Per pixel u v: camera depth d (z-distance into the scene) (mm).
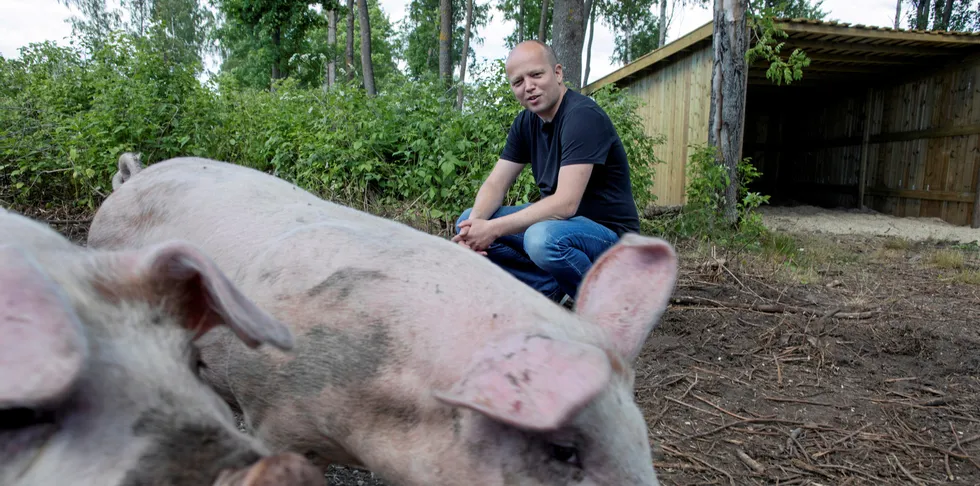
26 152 6875
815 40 11453
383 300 1796
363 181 6914
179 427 1148
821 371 4199
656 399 3682
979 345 4723
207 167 2816
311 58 23875
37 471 1039
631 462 1477
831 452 3240
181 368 1286
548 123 3656
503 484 1521
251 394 1983
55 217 6531
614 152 3652
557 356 1309
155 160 6977
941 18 31688
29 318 912
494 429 1536
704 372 4086
